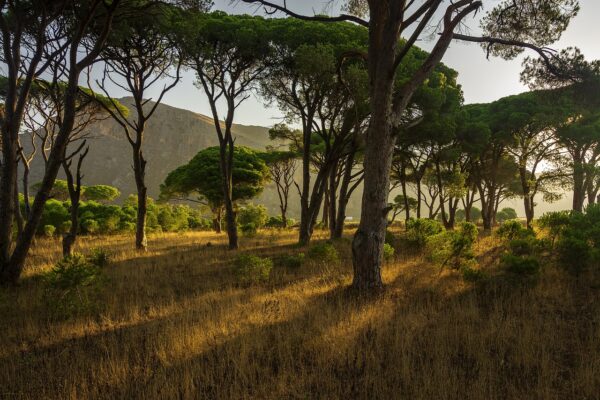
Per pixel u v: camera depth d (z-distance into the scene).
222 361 3.91
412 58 15.26
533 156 22.34
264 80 14.52
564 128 20.67
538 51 7.30
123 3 8.97
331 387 3.45
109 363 3.86
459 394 3.18
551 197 20.95
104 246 15.48
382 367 3.86
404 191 27.55
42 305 6.06
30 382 3.59
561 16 8.10
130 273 8.77
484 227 24.84
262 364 4.00
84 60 7.59
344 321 4.97
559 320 5.04
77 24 9.70
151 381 3.52
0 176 7.95
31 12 8.97
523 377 3.60
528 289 6.35
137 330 5.03
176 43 12.38
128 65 13.11
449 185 22.53
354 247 6.74
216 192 28.66
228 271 9.23
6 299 6.37
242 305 5.91
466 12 6.45
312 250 9.78
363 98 12.35
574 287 6.69
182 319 5.19
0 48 10.23
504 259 6.88
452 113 18.94
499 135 22.12
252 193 31.36
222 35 13.18
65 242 9.84
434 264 8.66
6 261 7.62
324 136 14.81
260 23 14.07
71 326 5.22
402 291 6.63
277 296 6.45
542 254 9.55
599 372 3.46
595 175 19.30
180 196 35.44
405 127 6.80
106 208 24.62
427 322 5.00
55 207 22.17
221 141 14.30
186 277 8.62
